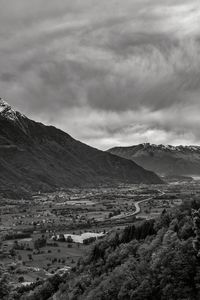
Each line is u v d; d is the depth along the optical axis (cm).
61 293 16650
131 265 13850
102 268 15950
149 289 12544
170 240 13725
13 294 15238
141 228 17100
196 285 11769
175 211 16875
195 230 13200
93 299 13725
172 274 12344
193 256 12488
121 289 13125
